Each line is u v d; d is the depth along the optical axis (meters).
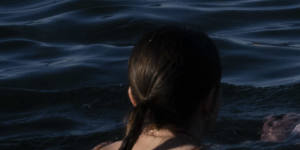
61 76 6.49
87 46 7.71
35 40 7.94
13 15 9.07
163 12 8.94
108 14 8.87
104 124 5.02
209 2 9.54
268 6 9.25
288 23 8.56
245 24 8.54
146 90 1.91
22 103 5.55
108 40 7.94
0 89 5.82
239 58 7.18
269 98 5.58
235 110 5.29
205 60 1.89
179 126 1.96
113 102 5.54
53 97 5.66
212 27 8.42
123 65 6.86
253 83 6.41
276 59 7.12
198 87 1.88
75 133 4.82
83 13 8.94
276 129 4.66
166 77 1.87
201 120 1.98
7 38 7.99
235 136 4.67
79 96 5.68
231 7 9.20
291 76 6.56
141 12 8.91
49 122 5.06
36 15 9.02
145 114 1.87
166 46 1.88
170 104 1.89
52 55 7.39
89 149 4.52
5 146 4.53
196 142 1.95
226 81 6.51
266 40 7.83
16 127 4.96
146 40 1.93
